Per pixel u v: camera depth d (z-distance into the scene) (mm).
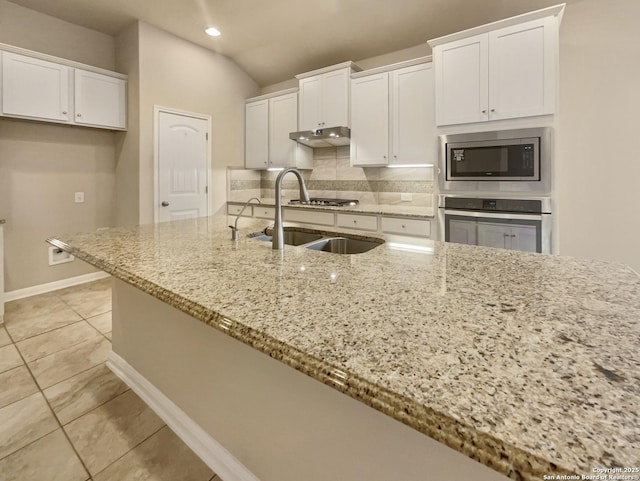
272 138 4344
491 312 748
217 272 1070
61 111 3141
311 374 555
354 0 3021
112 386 1892
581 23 2633
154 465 1383
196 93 3992
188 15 3314
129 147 3611
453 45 2668
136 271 1077
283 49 3965
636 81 2510
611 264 1179
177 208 3881
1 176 3086
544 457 364
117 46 3674
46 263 3406
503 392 468
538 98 2355
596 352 570
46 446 1472
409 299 830
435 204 2828
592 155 2662
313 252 1377
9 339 2428
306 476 1024
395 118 3291
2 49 2795
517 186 2455
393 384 492
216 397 1334
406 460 800
